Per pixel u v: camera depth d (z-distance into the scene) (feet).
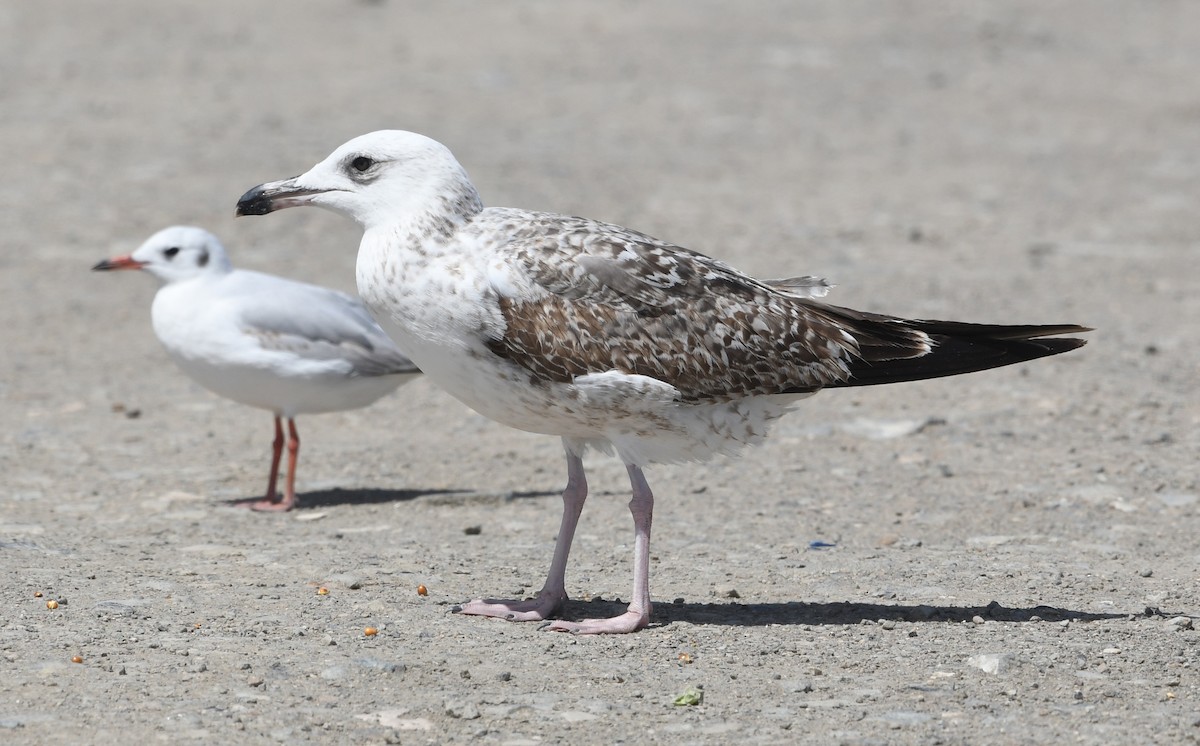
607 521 44.65
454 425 56.95
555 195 94.48
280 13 161.27
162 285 47.88
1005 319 69.82
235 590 36.86
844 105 126.93
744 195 97.50
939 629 34.32
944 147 113.70
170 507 46.06
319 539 42.60
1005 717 28.96
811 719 28.84
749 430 34.53
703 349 33.19
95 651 31.94
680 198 95.91
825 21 161.17
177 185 95.20
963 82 137.80
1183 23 168.66
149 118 114.11
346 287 75.25
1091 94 134.21
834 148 112.37
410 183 33.35
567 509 35.37
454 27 155.53
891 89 133.59
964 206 96.12
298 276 77.20
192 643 32.60
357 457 52.42
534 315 32.63
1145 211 95.45
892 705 29.55
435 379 34.24
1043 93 134.21
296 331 46.57
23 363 64.34
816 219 91.76
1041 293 75.56
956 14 165.37
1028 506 45.68
